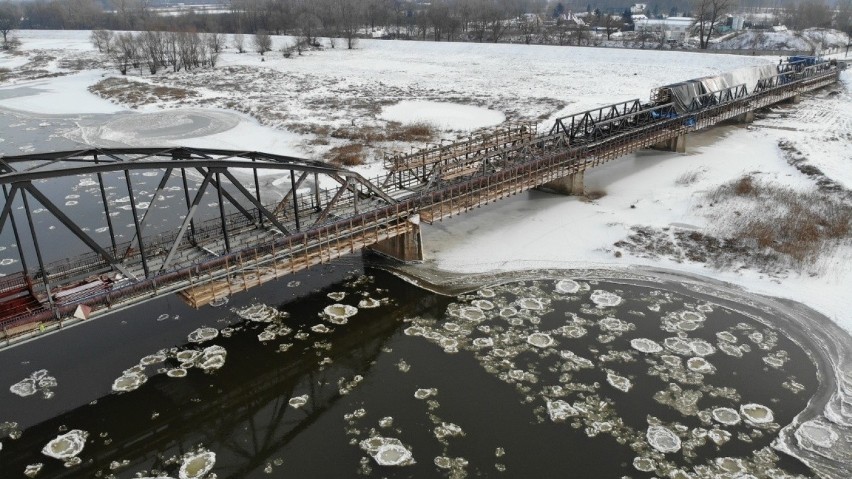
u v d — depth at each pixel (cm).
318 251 2448
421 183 3195
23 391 2000
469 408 1897
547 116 5606
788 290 2544
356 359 2167
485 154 3219
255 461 1720
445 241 3067
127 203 3669
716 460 1686
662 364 2106
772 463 1675
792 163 4050
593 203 3497
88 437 1816
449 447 1738
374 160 4381
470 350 2203
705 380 2020
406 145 4747
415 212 2781
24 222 3381
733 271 2709
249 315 2447
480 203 2991
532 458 1691
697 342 2231
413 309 2478
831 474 1638
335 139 5031
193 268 2061
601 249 2927
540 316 2412
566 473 1639
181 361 2158
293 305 2523
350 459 1709
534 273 2745
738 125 5278
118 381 2052
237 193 3825
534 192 3744
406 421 1848
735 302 2491
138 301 1930
